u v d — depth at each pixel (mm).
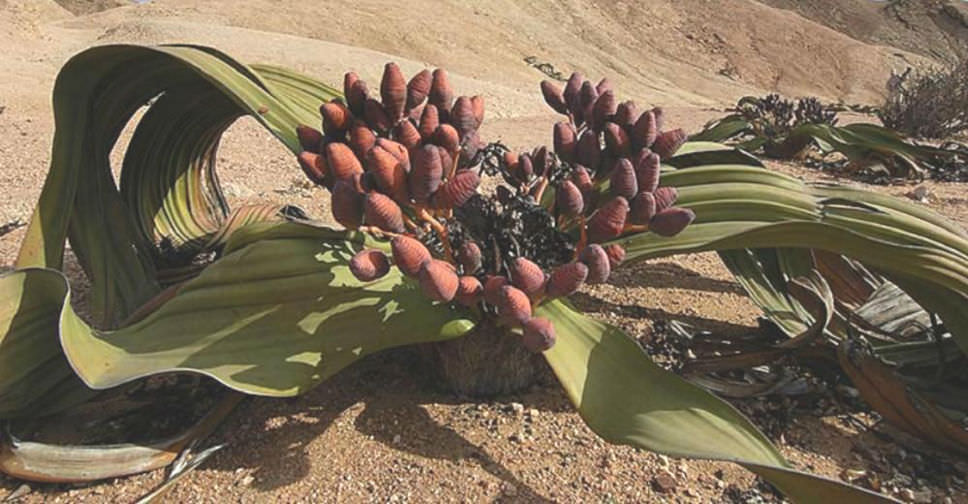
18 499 1514
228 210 2799
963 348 1766
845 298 2303
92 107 1997
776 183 1935
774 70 39219
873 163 5512
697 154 2504
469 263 1491
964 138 8961
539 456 1657
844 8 62938
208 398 1814
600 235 1474
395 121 1656
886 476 1640
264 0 27016
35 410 1672
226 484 1563
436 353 1858
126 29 18469
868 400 1740
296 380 1565
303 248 1661
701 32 40812
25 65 11289
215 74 1872
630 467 1632
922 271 1670
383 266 1389
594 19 39562
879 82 39375
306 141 1679
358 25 25234
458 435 1718
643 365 1530
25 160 5008
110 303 2021
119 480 1562
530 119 10367
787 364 2045
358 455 1652
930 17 60625
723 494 1566
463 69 23875
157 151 2369
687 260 3041
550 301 1677
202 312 1611
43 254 1813
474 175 1435
